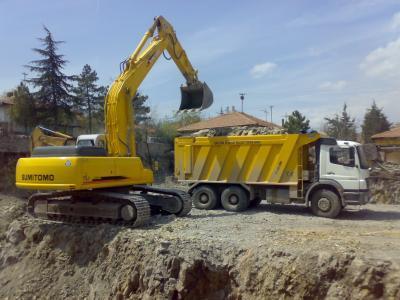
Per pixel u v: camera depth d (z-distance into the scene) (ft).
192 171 52.80
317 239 31.04
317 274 25.48
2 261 39.96
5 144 71.67
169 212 44.75
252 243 30.45
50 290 34.91
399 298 22.74
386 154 85.10
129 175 41.52
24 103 98.02
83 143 51.55
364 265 24.48
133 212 37.22
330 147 46.19
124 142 43.50
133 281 30.53
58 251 37.91
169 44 49.85
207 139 51.88
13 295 35.50
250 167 49.49
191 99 51.83
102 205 38.81
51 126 100.01
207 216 45.16
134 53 45.78
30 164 37.96
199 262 28.91
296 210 51.44
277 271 26.71
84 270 35.17
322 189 45.96
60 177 36.17
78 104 108.17
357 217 46.16
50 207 42.14
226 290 28.53
